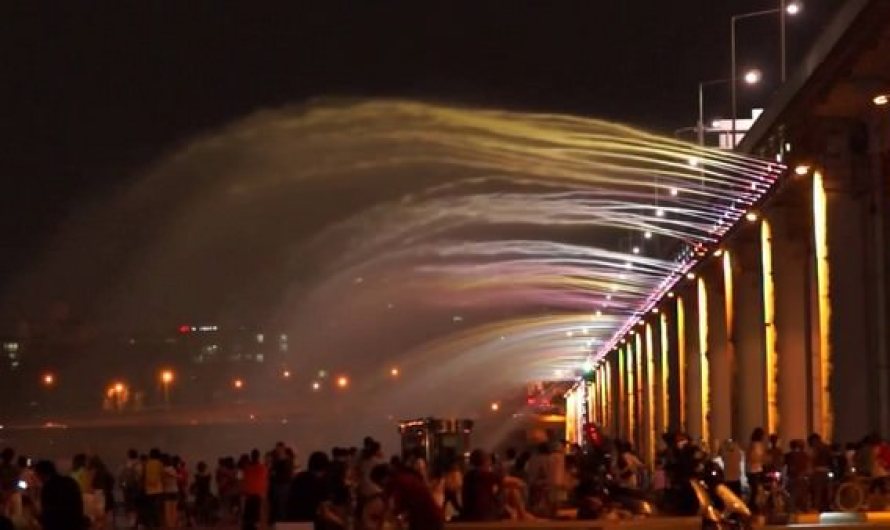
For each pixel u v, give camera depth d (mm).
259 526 36844
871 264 46281
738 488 38562
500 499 36094
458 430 56438
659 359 100062
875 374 46188
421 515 22547
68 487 23438
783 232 56062
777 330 56344
